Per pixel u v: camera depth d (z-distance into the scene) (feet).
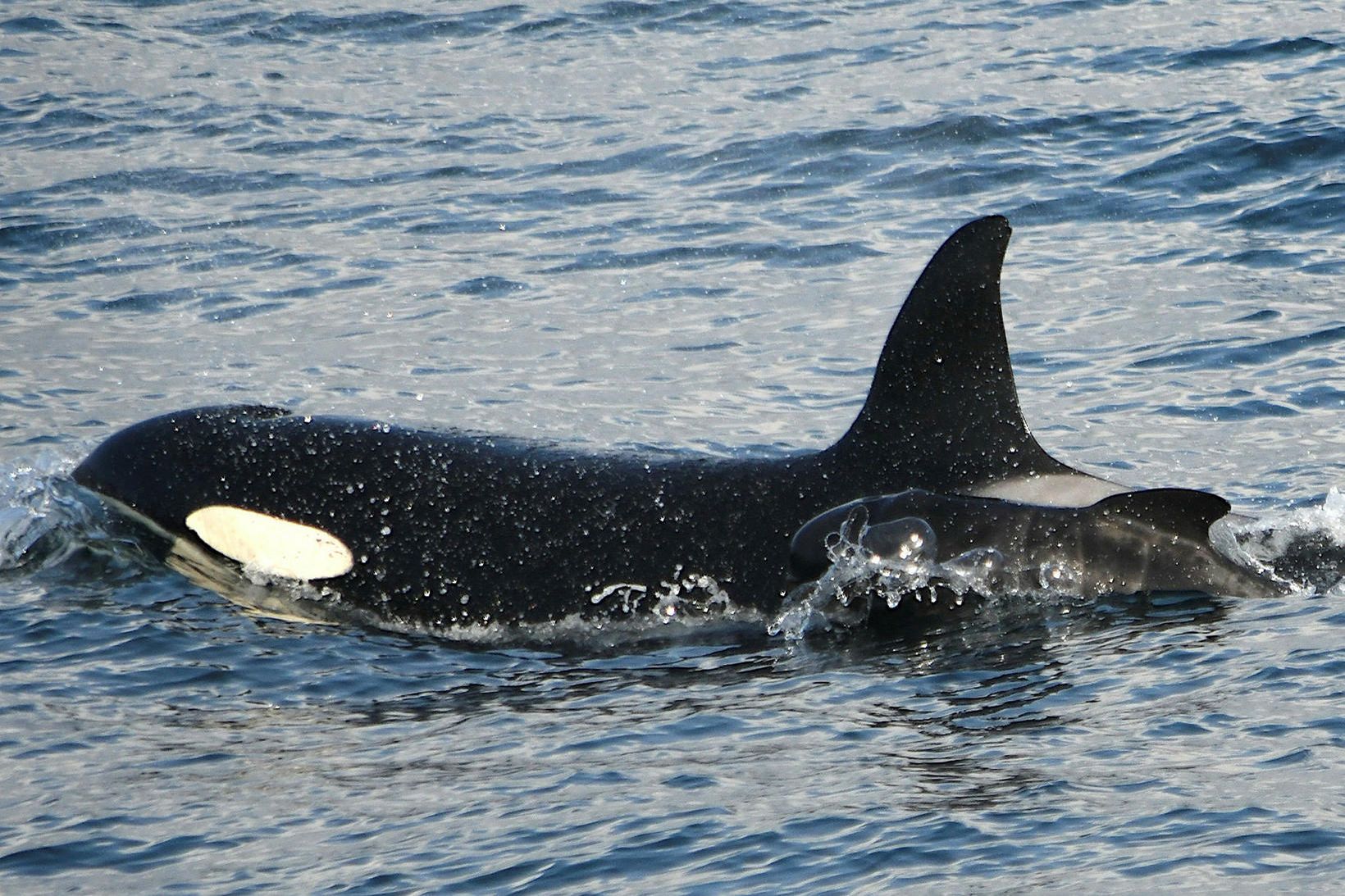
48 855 92.17
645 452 134.00
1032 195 245.45
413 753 103.96
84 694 114.32
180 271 239.50
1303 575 119.55
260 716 110.93
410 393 187.83
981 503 122.52
